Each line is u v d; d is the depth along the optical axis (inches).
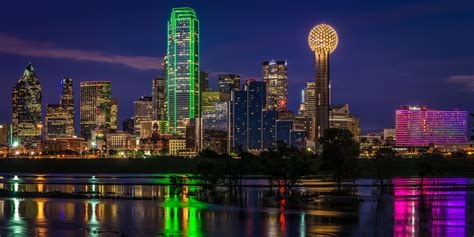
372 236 5064.0
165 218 6117.1
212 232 5251.0
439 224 5733.3
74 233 5201.8
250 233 5201.8
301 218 6102.4
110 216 6279.5
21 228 5472.4
